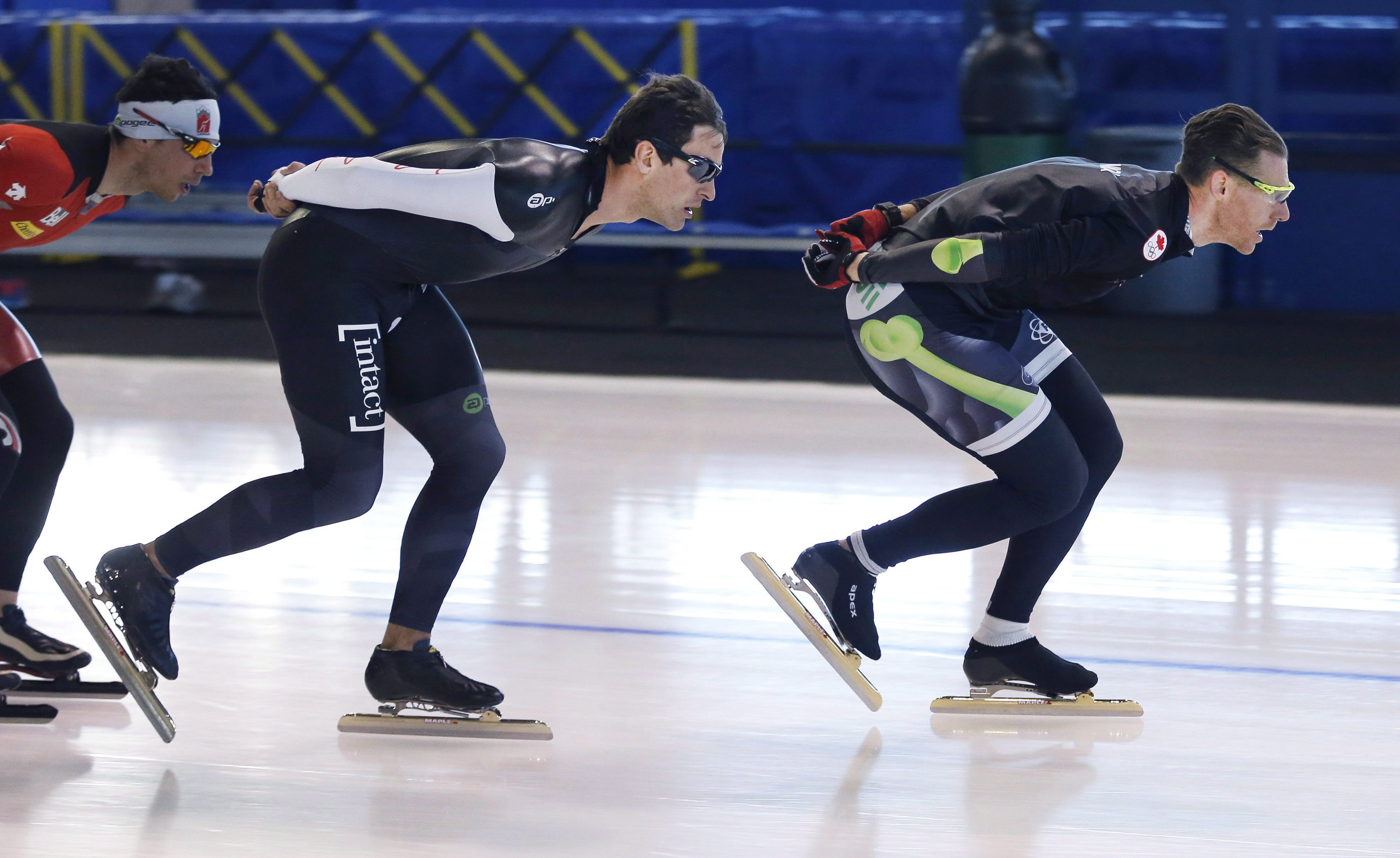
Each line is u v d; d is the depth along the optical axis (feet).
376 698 21.97
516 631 27.12
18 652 23.02
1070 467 21.42
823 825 18.61
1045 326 23.08
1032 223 20.40
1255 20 66.90
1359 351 59.06
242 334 64.13
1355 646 26.63
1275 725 22.61
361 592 29.40
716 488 38.60
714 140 19.72
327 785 19.77
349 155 79.77
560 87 82.38
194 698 23.26
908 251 20.58
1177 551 32.99
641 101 19.61
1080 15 69.46
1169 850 17.97
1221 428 46.85
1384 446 44.27
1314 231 67.26
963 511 21.89
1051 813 19.10
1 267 83.30
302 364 19.81
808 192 81.71
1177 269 65.62
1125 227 19.93
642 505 36.83
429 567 21.65
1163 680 24.76
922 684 24.45
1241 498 37.83
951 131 78.95
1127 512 36.45
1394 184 65.98
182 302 69.87
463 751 21.18
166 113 20.52
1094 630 27.53
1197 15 68.23
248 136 83.35
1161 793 19.81
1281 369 55.98
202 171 21.25
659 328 65.77
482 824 18.52
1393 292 66.74
